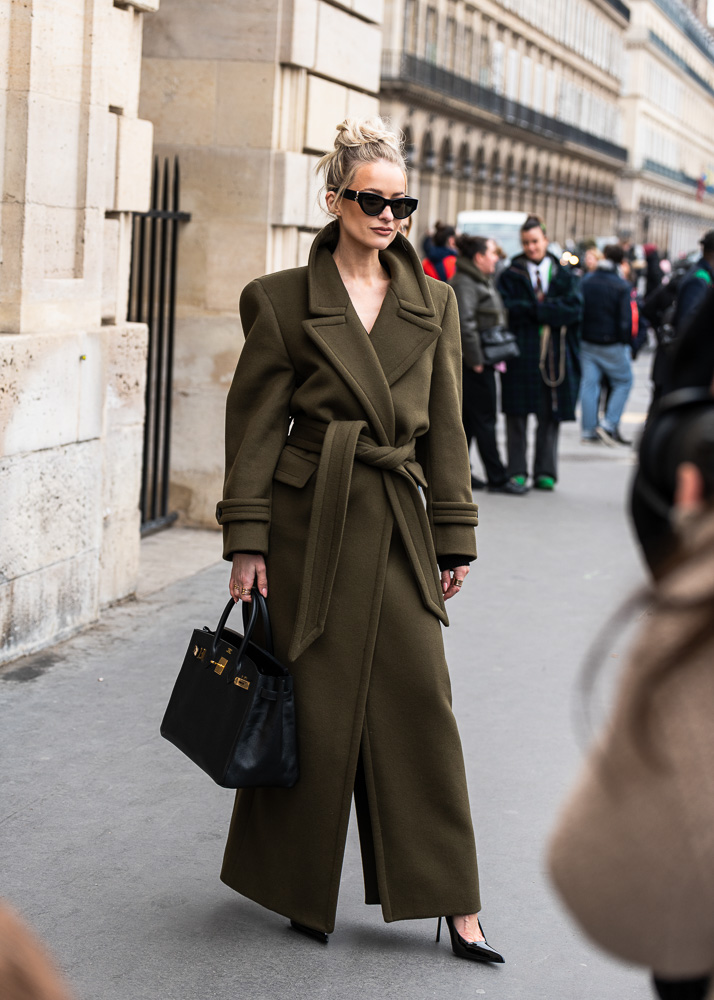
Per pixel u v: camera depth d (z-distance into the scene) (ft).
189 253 24.72
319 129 25.46
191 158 24.57
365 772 9.52
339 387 9.55
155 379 24.86
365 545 9.57
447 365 10.02
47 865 10.99
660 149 328.08
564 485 33.47
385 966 9.64
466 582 21.98
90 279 17.31
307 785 9.51
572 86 221.66
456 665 17.20
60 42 16.20
